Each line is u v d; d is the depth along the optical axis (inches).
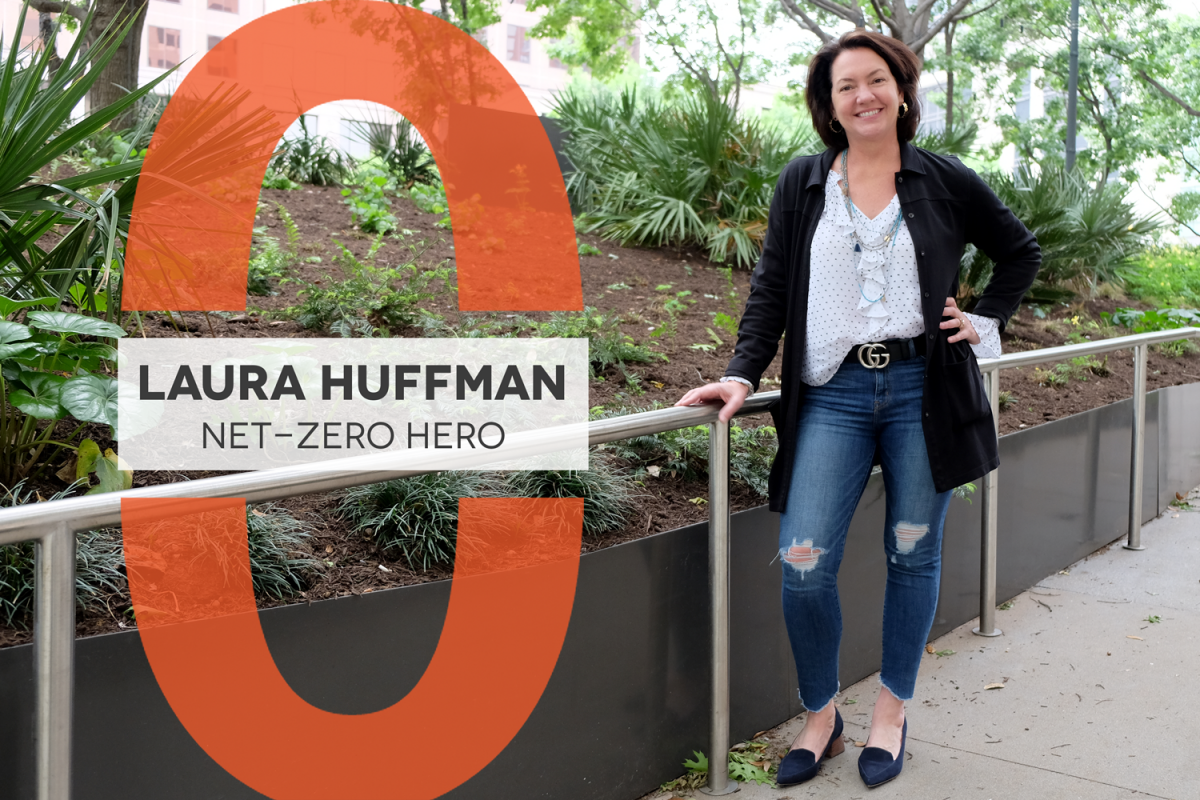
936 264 86.1
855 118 85.6
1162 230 359.3
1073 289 301.0
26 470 85.8
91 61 97.9
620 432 80.3
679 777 96.7
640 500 106.9
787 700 110.0
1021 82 821.2
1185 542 181.3
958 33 758.5
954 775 96.2
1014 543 150.8
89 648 58.4
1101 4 755.4
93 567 71.2
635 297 216.4
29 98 85.0
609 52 788.0
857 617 119.1
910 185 87.0
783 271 92.8
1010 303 91.5
